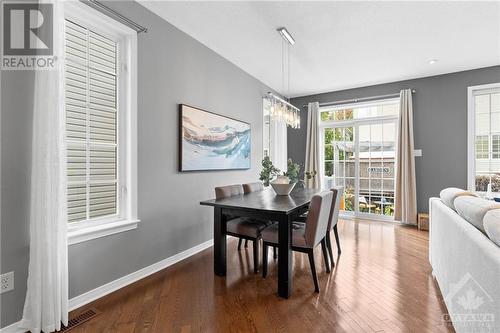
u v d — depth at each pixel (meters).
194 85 3.15
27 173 1.67
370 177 4.96
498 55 3.57
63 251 1.70
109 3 2.19
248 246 3.38
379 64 3.89
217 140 3.52
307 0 2.40
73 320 1.78
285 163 5.64
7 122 1.59
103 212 2.25
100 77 2.22
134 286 2.28
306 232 2.18
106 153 2.28
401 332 1.66
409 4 2.45
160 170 2.68
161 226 2.70
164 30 2.72
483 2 2.40
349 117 5.22
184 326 1.72
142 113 2.48
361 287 2.25
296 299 2.06
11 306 1.62
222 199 2.65
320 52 3.49
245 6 2.50
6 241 1.60
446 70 4.12
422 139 4.43
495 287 1.04
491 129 4.00
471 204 1.64
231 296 2.11
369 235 3.86
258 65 3.98
